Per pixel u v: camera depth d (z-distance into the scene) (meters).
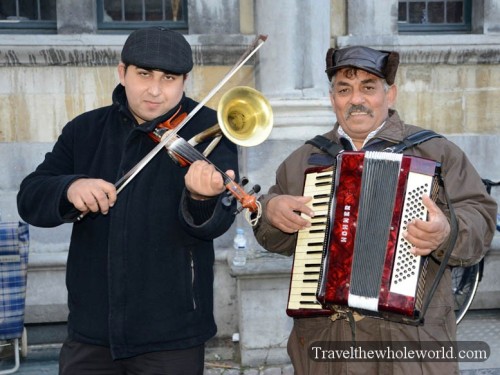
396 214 2.85
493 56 6.25
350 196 2.91
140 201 3.04
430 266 3.01
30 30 6.02
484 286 6.29
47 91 5.86
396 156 2.89
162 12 6.14
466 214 2.95
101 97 5.91
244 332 5.34
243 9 5.96
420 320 2.83
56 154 3.26
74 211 2.98
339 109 3.20
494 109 6.36
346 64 3.09
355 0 6.08
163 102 3.00
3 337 5.17
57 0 5.87
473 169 3.12
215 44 5.82
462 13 6.46
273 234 3.27
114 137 3.17
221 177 2.72
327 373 3.10
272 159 5.53
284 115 5.57
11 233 5.07
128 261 3.02
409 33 6.44
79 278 3.11
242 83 5.90
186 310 3.05
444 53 6.19
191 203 2.86
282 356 5.36
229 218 2.92
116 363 3.14
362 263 2.87
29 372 5.35
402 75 6.25
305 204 3.05
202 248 3.12
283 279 5.32
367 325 3.01
